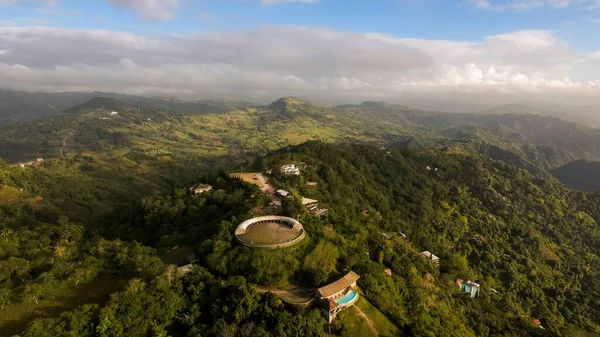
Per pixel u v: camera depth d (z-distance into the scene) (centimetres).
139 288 7081
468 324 10631
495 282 15738
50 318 6269
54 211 18288
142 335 6425
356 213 16350
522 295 15438
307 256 9194
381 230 15138
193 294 7400
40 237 10438
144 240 12125
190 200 13475
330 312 7669
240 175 16450
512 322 11781
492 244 19150
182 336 6694
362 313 8312
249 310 7094
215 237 9325
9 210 16588
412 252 13225
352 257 9856
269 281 8325
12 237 10344
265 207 12238
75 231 11019
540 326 12438
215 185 15738
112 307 6512
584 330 13625
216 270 8425
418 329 8438
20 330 6334
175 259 9462
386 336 8000
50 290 7306
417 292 10450
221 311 7106
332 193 17200
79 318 6272
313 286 8400
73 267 8219
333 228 11619
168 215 12706
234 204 12531
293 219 10494
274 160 19425
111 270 8438
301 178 16950
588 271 18475
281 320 6912
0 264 7862
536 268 17512
